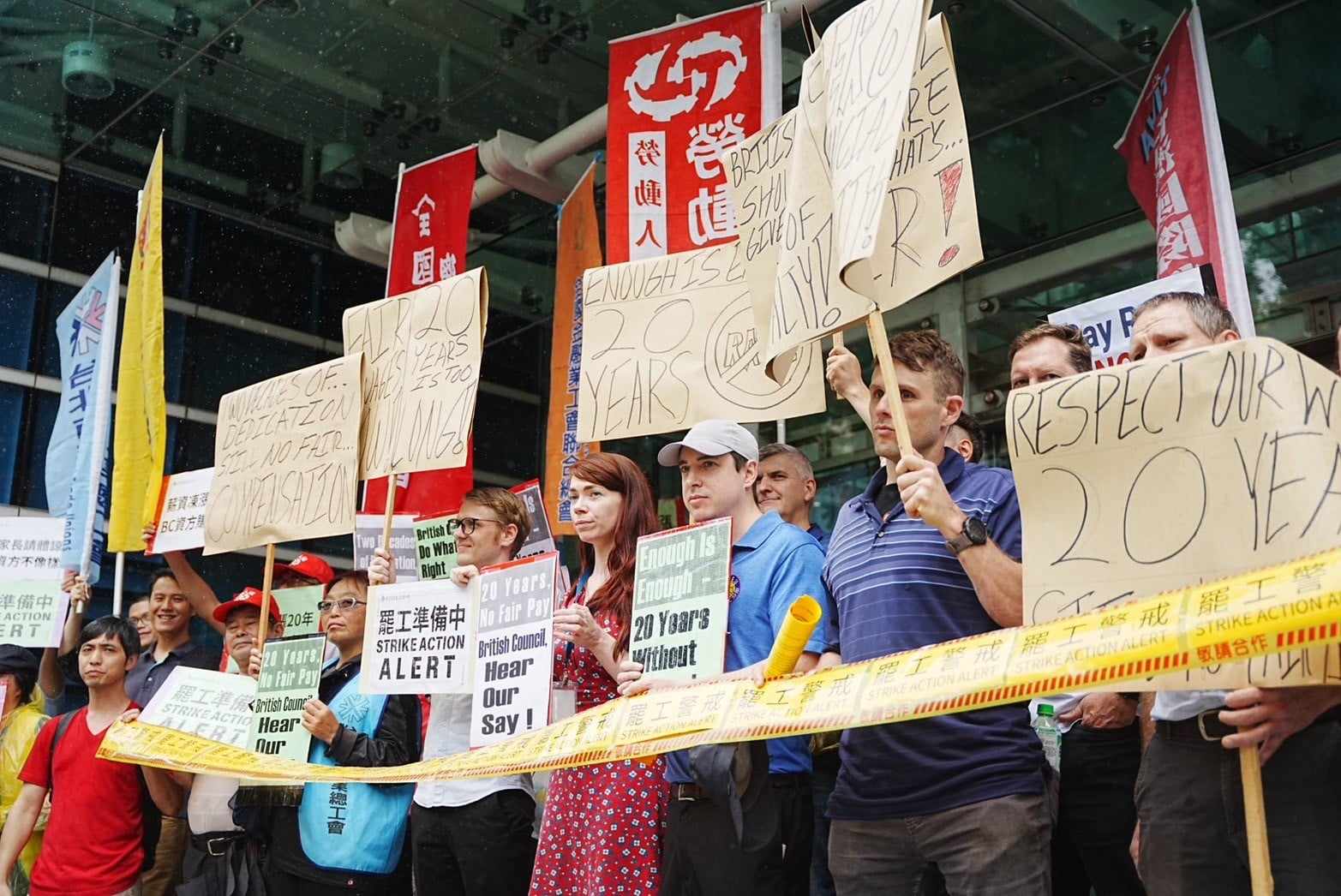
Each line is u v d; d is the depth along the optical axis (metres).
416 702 4.66
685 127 6.27
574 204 8.50
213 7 9.69
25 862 5.85
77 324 7.41
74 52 10.38
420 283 8.62
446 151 11.62
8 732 6.07
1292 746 2.50
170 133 11.73
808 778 3.55
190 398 13.08
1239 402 2.37
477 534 4.47
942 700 2.48
